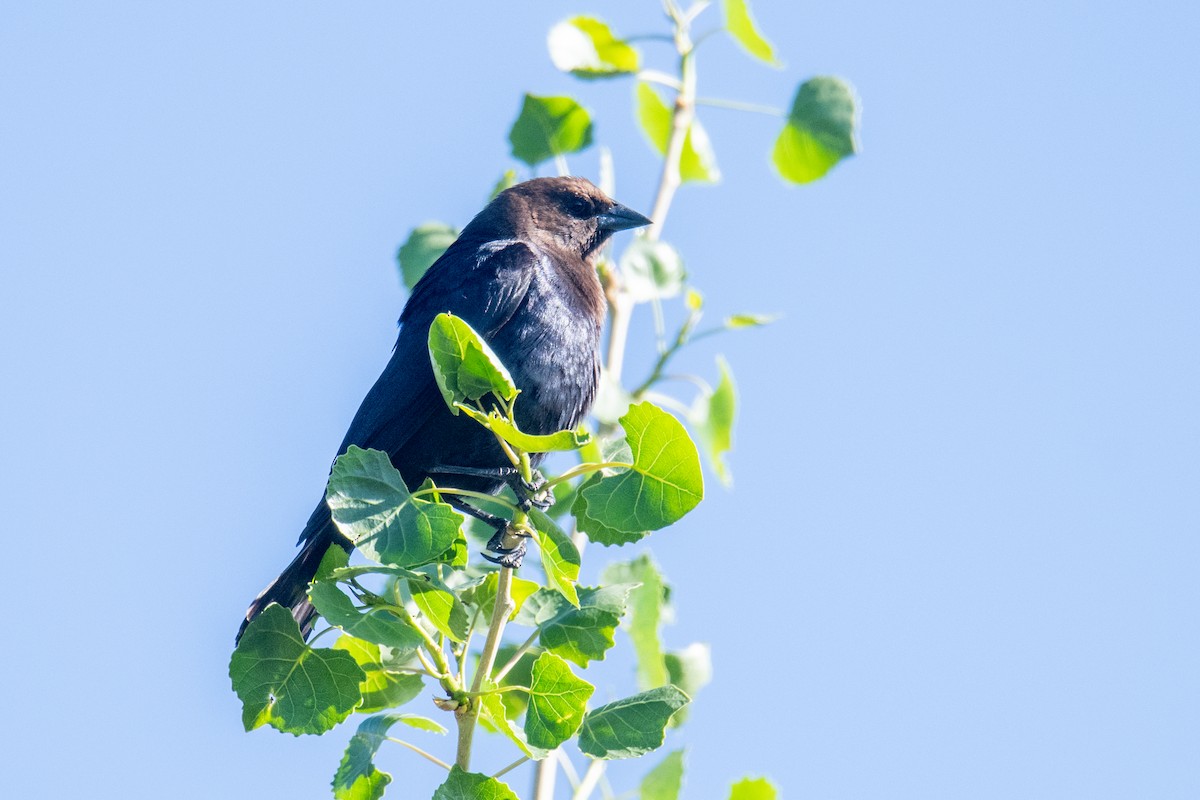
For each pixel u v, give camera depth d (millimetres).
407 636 8352
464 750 8367
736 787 10469
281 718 8422
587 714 8578
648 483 8320
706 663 11617
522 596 8938
